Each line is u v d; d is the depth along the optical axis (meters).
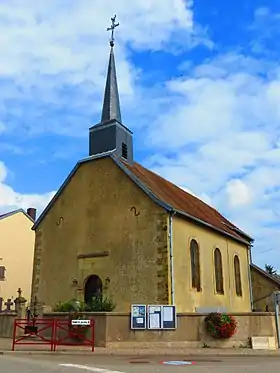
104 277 19.78
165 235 18.72
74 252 21.20
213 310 21.27
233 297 24.55
